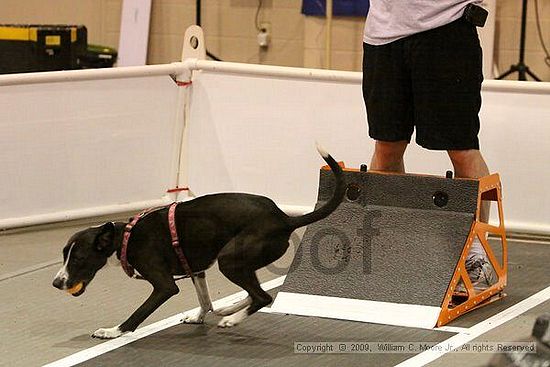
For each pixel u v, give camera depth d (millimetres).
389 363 6895
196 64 11016
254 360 6938
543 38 16688
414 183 8039
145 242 7156
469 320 7809
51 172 10445
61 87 10344
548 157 10102
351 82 10477
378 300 7770
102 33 19203
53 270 9156
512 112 10148
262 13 18156
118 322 7762
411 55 8172
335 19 17078
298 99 10703
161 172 11164
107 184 10805
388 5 8266
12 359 6961
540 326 6359
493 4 15375
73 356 7004
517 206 10273
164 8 18609
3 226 10242
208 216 7109
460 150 8250
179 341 7320
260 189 10992
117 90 10688
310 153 10742
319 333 7480
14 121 10141
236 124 10984
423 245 7898
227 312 7621
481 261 8188
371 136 8617
